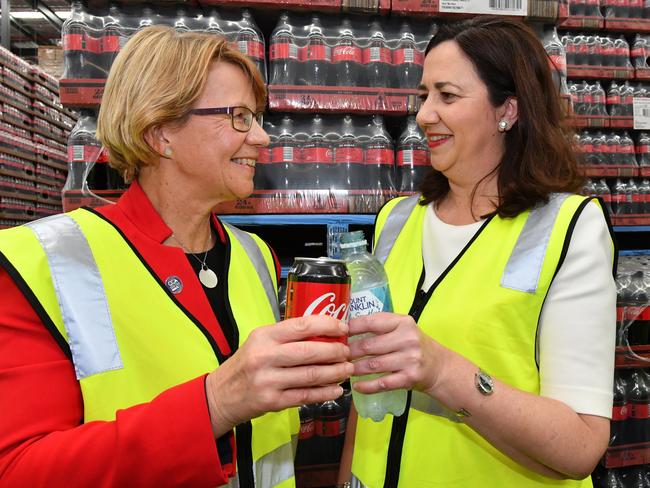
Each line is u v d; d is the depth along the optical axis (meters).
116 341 0.82
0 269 0.78
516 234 1.03
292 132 2.15
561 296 0.95
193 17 2.02
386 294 0.85
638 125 2.46
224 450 0.85
